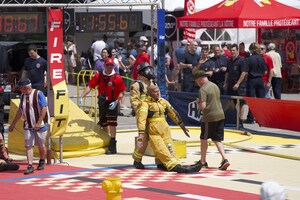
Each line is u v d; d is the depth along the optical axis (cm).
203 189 3100
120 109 6172
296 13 5862
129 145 4569
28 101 3562
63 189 3116
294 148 4456
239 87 5519
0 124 3947
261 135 5053
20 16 3891
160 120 3597
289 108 4950
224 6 5975
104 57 5584
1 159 3762
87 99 7138
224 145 4534
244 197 2920
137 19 4153
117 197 2075
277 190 1457
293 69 8081
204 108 3597
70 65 7844
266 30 7981
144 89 3638
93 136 4212
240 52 6191
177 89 6116
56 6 3803
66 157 4025
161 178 3378
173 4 7325
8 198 2923
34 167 3750
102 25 4147
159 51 4378
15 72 5800
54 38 3791
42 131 3612
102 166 3759
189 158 4047
